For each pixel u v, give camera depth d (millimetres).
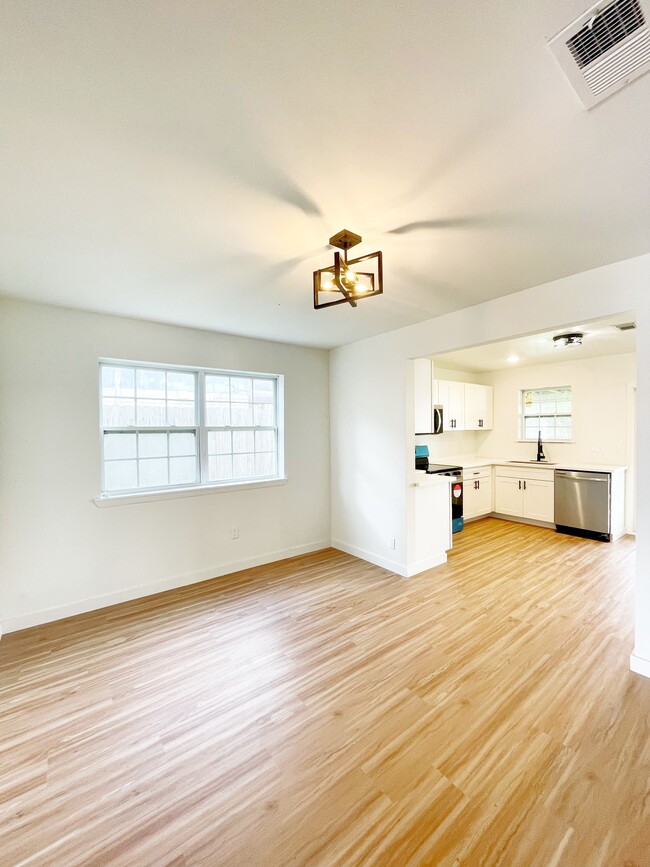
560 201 1582
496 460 6121
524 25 878
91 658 2371
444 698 1985
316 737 1748
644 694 1994
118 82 1007
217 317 3205
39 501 2834
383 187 1476
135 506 3246
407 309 3029
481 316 2898
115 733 1779
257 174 1393
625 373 4980
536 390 5996
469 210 1643
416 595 3211
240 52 934
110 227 1758
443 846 1281
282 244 1928
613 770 1554
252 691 2057
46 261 2104
